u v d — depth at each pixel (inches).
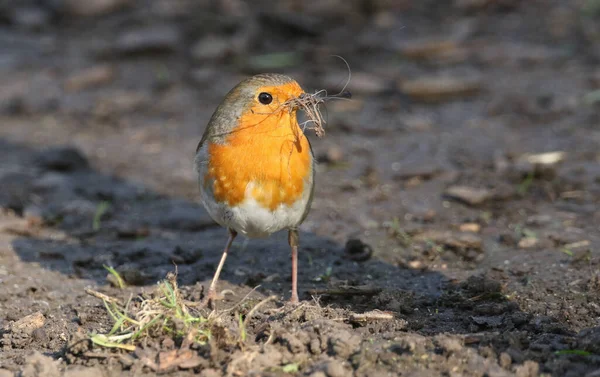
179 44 717.3
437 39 702.5
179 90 649.0
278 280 373.4
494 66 661.3
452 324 316.2
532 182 473.7
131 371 278.2
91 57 714.8
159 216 458.6
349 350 278.2
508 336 284.8
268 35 725.9
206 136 328.8
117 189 495.8
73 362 286.5
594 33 698.2
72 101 638.5
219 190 318.7
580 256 371.6
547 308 325.4
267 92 312.0
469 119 579.5
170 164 532.4
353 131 570.3
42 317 330.0
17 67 698.8
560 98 591.8
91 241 426.3
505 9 759.1
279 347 281.9
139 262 395.5
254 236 334.3
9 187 494.9
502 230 418.6
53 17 794.2
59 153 530.3
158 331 293.3
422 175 492.4
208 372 272.2
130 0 800.3
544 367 269.3
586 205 441.7
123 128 594.9
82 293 359.3
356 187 483.2
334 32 732.7
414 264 386.9
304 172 321.1
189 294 350.3
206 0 780.6
